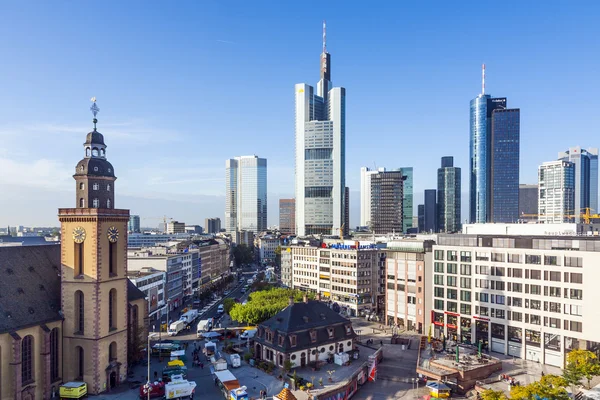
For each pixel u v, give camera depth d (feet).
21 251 305.94
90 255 293.43
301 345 351.25
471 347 396.78
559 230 502.38
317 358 359.46
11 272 286.66
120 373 309.63
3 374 255.70
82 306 296.30
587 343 339.16
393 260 520.83
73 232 296.71
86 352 293.02
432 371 326.85
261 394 287.07
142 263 607.78
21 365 264.72
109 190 311.06
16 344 258.78
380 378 341.62
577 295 346.33
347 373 336.08
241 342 417.08
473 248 420.77
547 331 363.15
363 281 608.19
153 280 548.31
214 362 329.31
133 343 352.49
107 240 303.07
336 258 640.99
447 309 444.96
